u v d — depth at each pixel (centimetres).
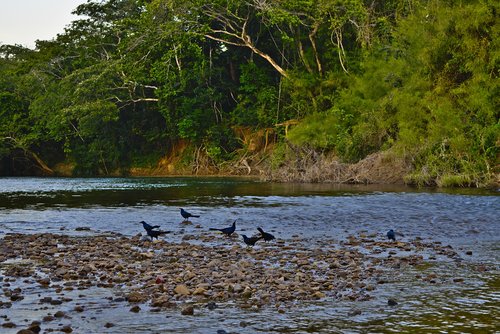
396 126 3862
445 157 3300
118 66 5569
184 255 1286
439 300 903
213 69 5856
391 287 987
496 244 1439
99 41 6450
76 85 5947
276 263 1197
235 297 924
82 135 6400
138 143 6731
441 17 3450
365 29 4709
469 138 3250
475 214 1998
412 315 825
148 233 1550
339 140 4225
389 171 3678
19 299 912
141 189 3622
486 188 3042
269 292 947
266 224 1861
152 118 6562
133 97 6244
